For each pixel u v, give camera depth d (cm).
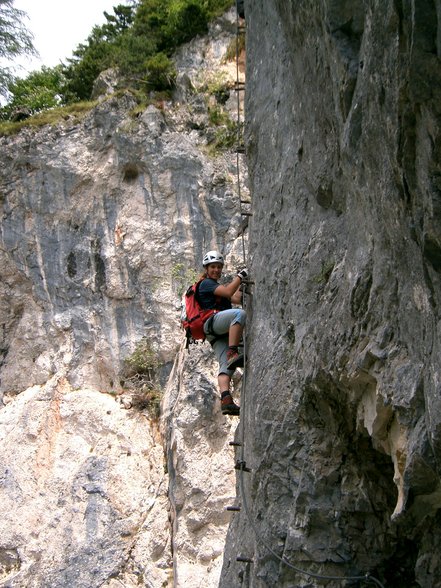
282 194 882
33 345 2100
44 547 1755
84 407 1961
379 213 598
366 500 781
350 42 605
